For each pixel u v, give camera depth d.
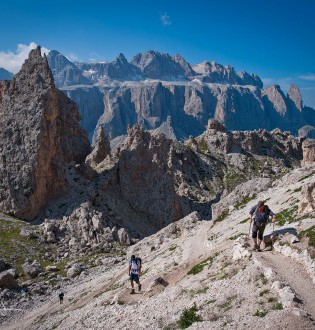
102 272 87.19
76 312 52.31
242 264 34.00
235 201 82.12
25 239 104.62
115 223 118.56
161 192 138.00
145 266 64.69
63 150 143.12
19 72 134.88
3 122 126.50
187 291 35.44
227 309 28.16
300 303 25.12
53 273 90.12
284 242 33.91
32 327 58.31
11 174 119.88
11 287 81.31
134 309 37.81
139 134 158.62
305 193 45.19
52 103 132.12
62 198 125.38
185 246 62.56
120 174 137.62
